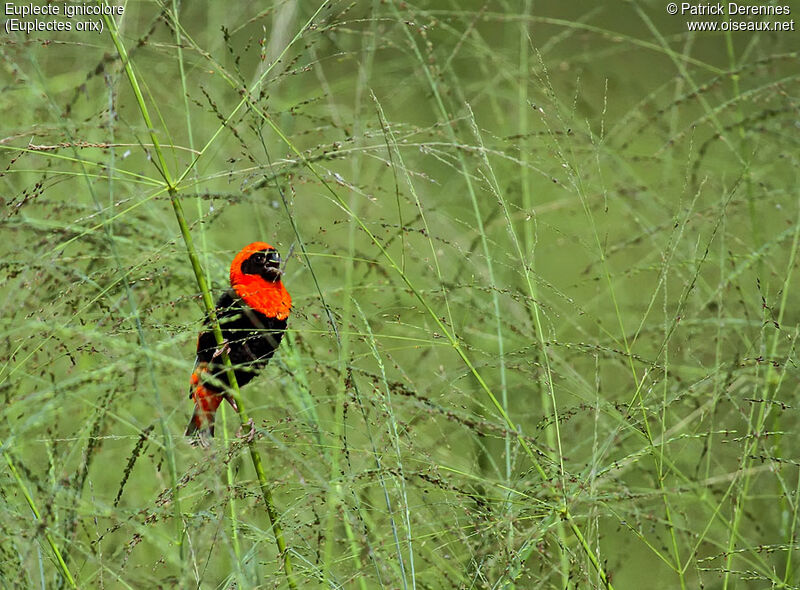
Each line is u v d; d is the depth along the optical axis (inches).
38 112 358.0
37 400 229.0
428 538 270.5
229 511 269.1
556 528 282.0
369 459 269.3
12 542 247.6
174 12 297.9
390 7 400.2
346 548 280.7
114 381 235.8
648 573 392.2
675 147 447.5
